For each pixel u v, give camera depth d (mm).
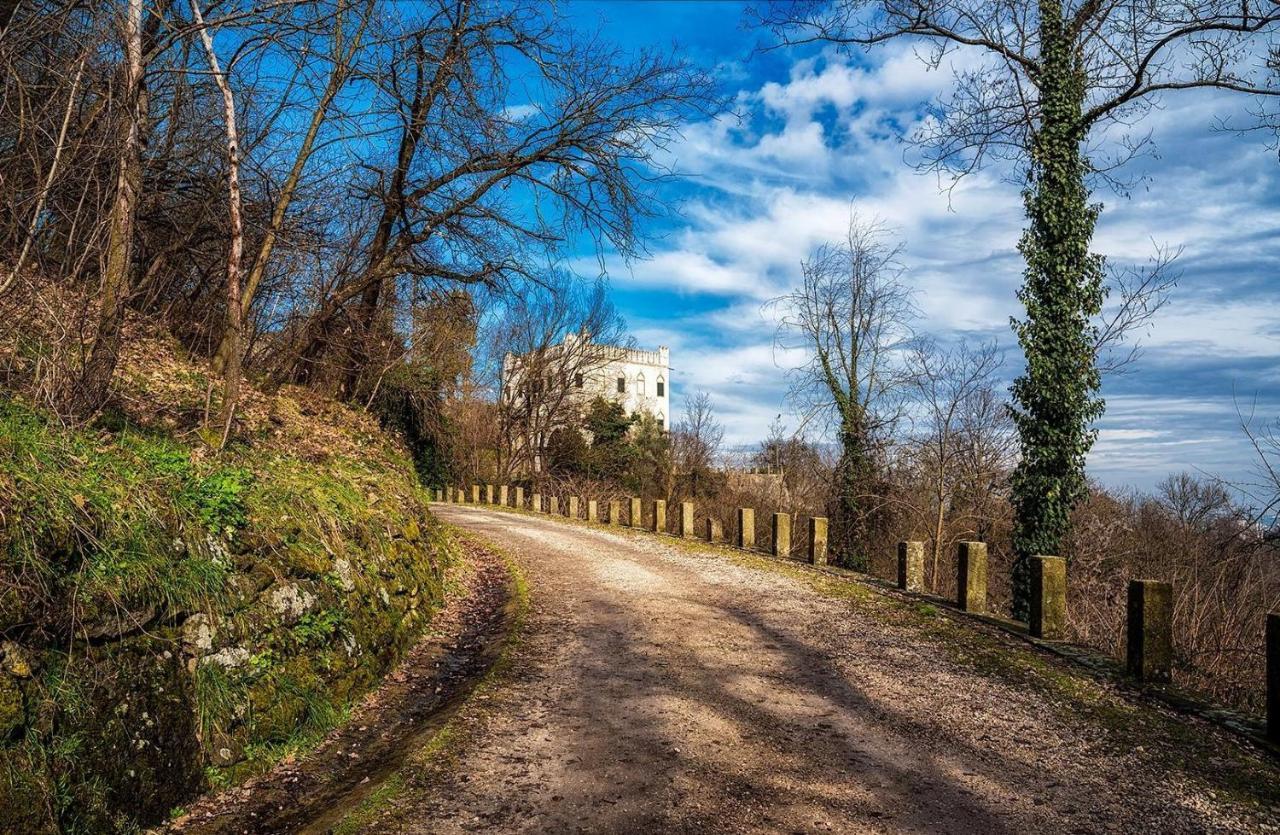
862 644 7984
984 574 9500
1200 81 11820
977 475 19359
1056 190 13078
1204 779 4824
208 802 4352
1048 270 13195
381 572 7527
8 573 3590
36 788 3340
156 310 12711
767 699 6258
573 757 4996
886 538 20812
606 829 4051
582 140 14562
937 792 4594
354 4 9789
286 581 5691
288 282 13961
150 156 10039
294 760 5051
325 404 14758
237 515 5555
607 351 44281
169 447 6367
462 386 37469
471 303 16484
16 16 6215
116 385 6973
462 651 7984
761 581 11641
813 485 26172
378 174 14695
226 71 8320
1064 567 8188
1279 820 4309
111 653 3990
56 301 6062
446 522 18672
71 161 6273
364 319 15727
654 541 17031
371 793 4328
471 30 12992
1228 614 10188
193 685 4492
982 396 19672
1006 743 5379
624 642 7953
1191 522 14219
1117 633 11789
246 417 10031
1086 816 4316
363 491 9102
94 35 6195
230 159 8117
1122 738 5480
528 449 41312
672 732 5488
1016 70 13906
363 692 6289
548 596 10297
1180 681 9289
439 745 5023
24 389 5578
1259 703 8977
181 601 4570
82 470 4637
